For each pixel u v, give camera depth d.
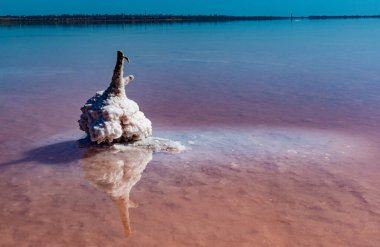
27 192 5.54
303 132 8.20
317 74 16.55
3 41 37.69
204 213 4.90
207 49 29.19
